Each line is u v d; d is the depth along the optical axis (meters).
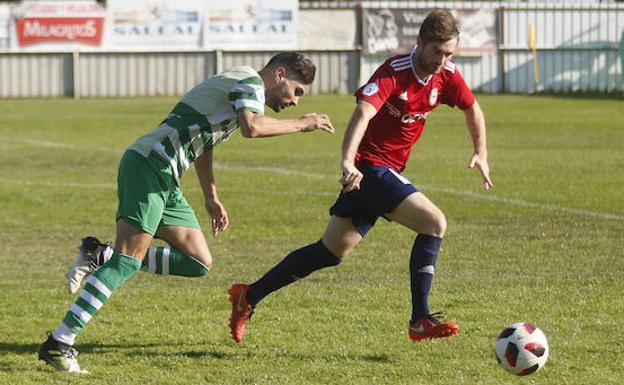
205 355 12.38
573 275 16.94
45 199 26.92
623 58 69.75
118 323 14.02
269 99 12.01
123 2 66.69
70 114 55.19
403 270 17.77
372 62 70.00
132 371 11.71
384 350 12.48
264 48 68.31
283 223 23.19
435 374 11.45
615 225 21.92
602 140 41.09
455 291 15.76
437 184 28.75
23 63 66.19
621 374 11.38
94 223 23.48
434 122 51.22
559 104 60.94
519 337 11.02
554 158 34.84
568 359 11.95
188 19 67.38
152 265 12.57
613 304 14.70
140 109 58.03
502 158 35.03
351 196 12.43
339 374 11.48
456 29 11.89
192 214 12.63
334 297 15.48
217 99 11.70
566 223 22.25
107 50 66.75
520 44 71.69
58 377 11.44
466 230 21.58
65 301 15.55
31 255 19.78
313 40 68.81
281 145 41.06
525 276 16.94
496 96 68.19
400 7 69.75
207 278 17.41
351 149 11.60
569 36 72.06
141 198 11.59
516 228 21.77
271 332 13.44
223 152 38.44
